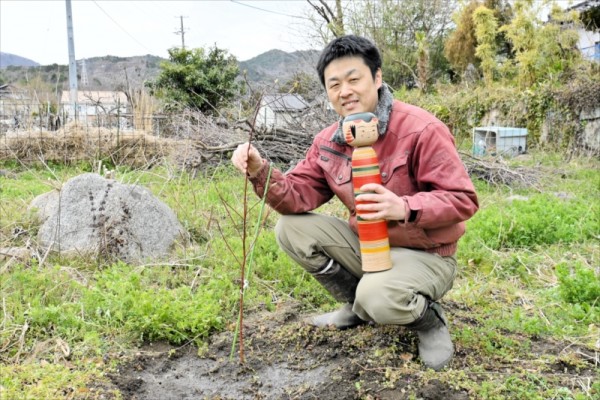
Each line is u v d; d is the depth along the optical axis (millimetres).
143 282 3996
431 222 2494
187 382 2797
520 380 2598
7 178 9234
